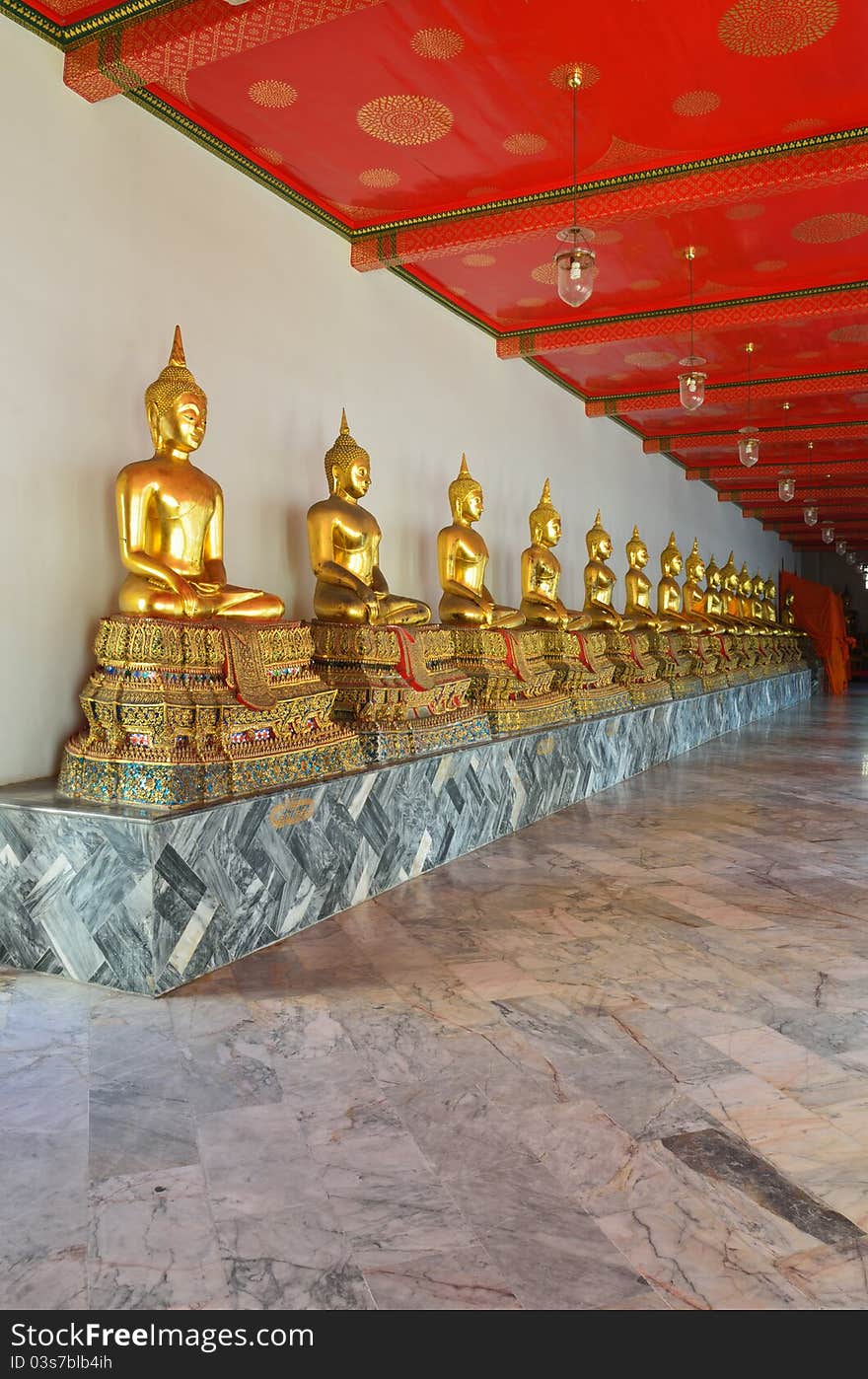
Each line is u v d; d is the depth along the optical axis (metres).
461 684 5.19
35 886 3.24
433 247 5.35
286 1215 1.90
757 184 4.66
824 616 18.19
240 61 3.94
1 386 3.56
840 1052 2.65
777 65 4.01
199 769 3.34
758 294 6.64
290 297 5.09
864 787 7.04
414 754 4.61
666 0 3.58
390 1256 1.78
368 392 5.77
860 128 4.44
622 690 7.70
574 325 7.14
